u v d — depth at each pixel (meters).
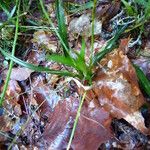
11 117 0.23
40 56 0.25
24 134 0.22
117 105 0.20
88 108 0.21
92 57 0.22
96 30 0.25
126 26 0.24
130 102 0.20
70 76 0.21
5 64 0.25
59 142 0.21
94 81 0.21
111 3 0.25
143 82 0.20
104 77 0.21
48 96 0.23
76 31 0.25
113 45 0.22
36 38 0.26
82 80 0.22
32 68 0.21
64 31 0.21
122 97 0.20
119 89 0.20
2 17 0.28
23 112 0.23
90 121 0.20
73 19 0.26
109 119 0.20
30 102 0.23
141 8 0.24
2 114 0.23
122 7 0.25
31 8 0.28
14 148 0.22
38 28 0.26
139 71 0.20
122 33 0.24
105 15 0.25
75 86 0.22
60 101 0.22
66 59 0.20
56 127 0.21
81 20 0.25
